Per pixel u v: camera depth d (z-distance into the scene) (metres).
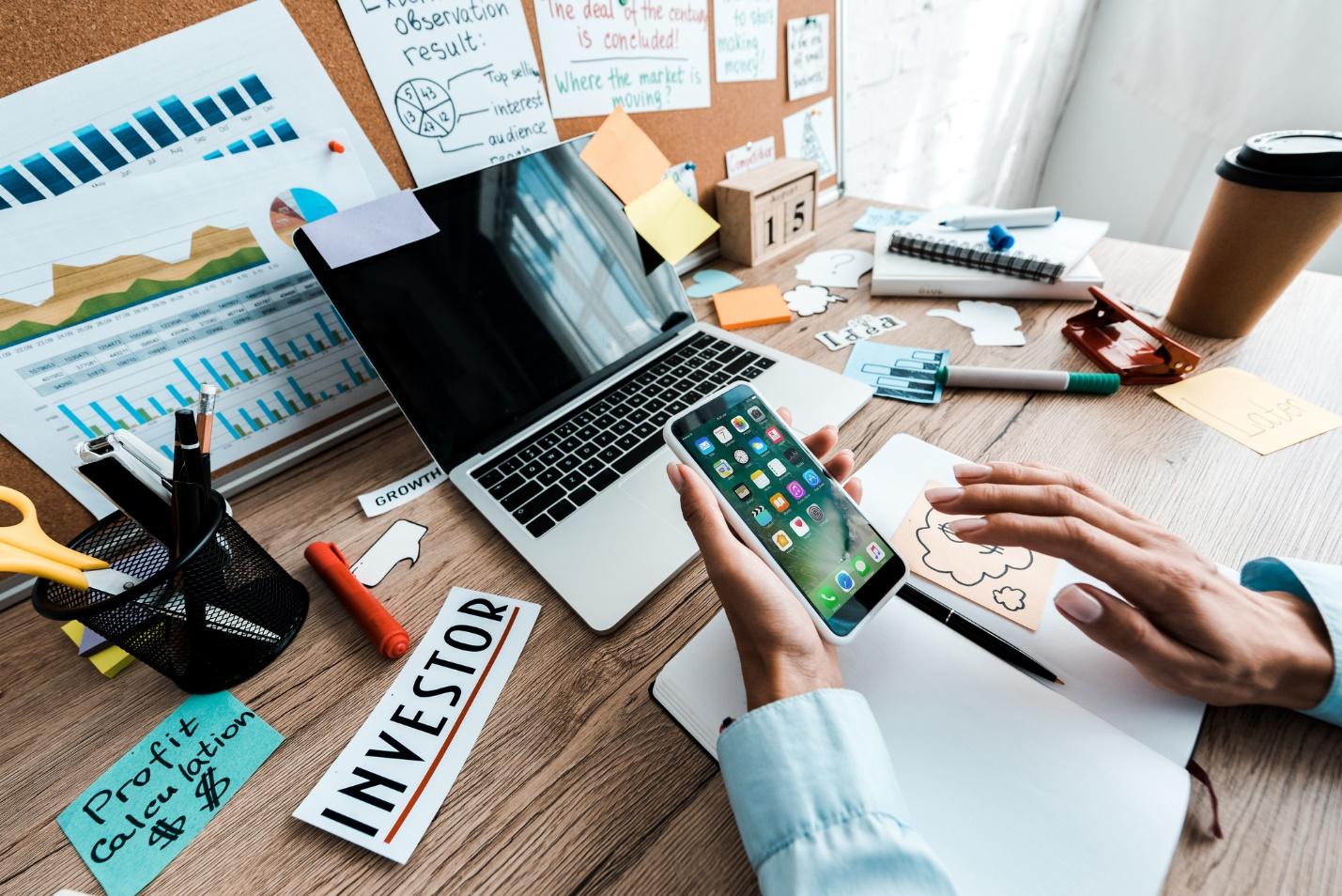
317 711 0.34
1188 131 1.38
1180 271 0.63
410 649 0.37
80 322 0.43
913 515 0.41
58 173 0.39
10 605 0.44
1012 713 0.30
